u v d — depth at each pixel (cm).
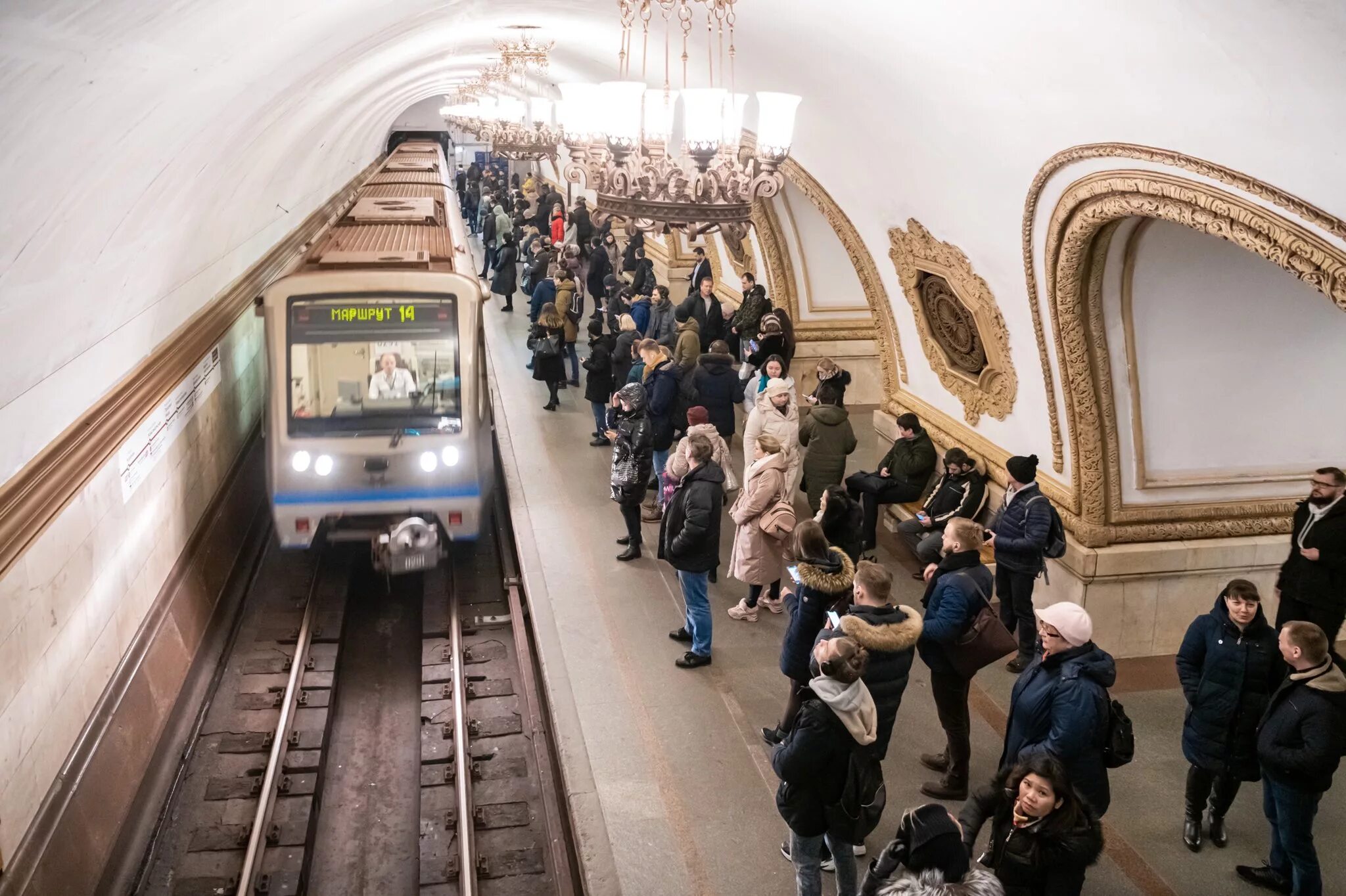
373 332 856
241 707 723
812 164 987
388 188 1981
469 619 866
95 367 539
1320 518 625
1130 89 484
